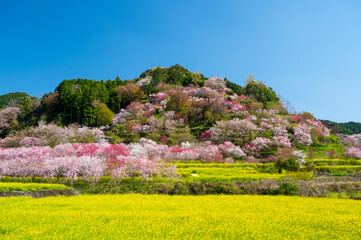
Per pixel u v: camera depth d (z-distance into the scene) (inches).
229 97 3966.5
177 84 4913.9
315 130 2876.5
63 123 3422.7
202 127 3009.4
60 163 1223.5
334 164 1936.5
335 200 808.3
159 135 2726.4
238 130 2516.0
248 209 658.2
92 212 612.4
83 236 430.3
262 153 2279.8
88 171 1182.3
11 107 3693.4
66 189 1038.4
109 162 1300.4
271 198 844.6
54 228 476.1
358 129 5236.2
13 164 1365.7
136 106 3489.2
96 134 2832.2
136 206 692.7
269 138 2559.1
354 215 591.2
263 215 581.0
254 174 1290.6
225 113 3275.1
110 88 4259.4
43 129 2578.7
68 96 3641.7
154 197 865.5
